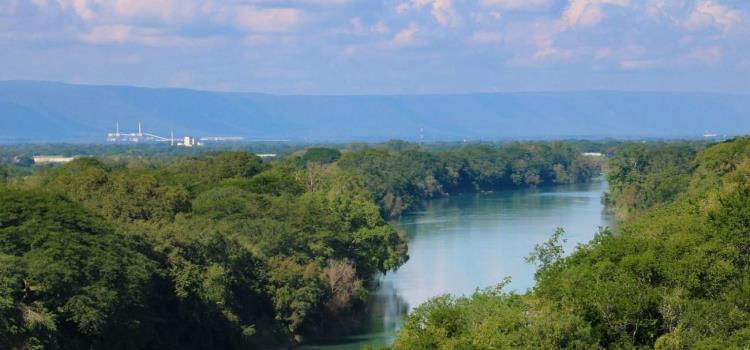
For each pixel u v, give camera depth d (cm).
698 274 9200
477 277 18450
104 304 11212
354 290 16188
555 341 8012
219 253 14288
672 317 8431
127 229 13225
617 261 10050
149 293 12525
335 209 19062
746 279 8938
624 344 8344
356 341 14588
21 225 11738
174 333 13112
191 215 16550
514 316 8431
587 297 8750
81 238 11862
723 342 7900
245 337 13950
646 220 14525
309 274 15212
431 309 9625
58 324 11075
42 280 10956
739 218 10062
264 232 16125
